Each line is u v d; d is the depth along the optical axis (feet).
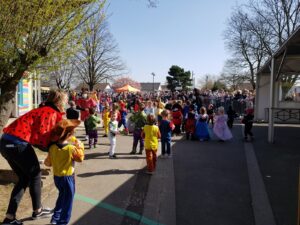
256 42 119.85
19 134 15.14
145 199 19.51
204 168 26.81
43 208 16.65
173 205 18.71
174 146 37.24
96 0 21.15
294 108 63.10
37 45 20.44
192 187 21.91
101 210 17.67
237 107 73.51
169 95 108.27
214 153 32.94
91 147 35.42
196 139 41.75
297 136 44.14
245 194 20.66
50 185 21.11
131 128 46.85
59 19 20.34
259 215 17.37
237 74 138.62
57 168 15.05
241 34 124.06
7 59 20.35
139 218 16.79
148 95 124.16
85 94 50.34
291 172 25.30
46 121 15.37
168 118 30.94
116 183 22.48
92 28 22.31
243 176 24.47
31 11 19.12
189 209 18.22
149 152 24.76
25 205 17.74
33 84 62.95
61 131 14.92
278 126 56.70
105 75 134.41
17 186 15.64
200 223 16.49
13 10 18.78
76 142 15.57
